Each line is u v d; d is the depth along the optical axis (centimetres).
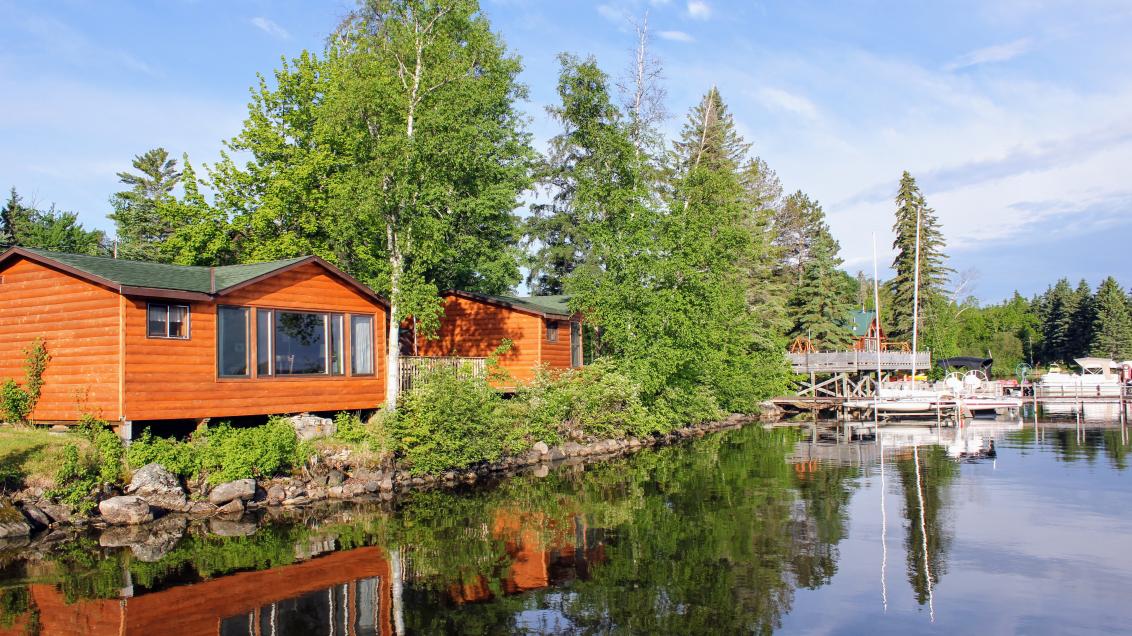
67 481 1532
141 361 1711
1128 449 2659
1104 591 1077
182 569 1195
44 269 1798
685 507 1702
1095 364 6475
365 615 984
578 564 1230
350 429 2050
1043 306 10606
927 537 1398
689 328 3209
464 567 1212
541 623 961
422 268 2308
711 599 1055
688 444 3108
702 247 3231
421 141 2205
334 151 3148
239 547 1338
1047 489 1872
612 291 3189
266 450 1759
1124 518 1541
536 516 1611
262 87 3167
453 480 2109
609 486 2006
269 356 1992
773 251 5300
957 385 4297
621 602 1042
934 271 6631
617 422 3023
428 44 2344
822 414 4716
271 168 3147
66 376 1750
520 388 2761
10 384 1769
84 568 1200
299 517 1598
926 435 3325
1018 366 7538
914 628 939
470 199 2344
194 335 1822
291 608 1011
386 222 2308
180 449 1705
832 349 5788
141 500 1555
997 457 2492
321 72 3183
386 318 2406
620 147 3234
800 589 1096
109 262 1877
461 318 3195
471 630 934
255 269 2030
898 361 4969
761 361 4544
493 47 2461
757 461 2497
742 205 4125
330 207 2466
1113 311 8506
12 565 1219
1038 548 1312
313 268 2119
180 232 3078
